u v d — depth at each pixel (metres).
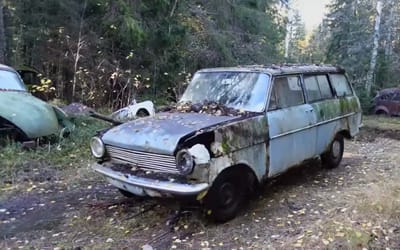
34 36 12.38
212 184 4.03
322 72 6.38
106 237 4.07
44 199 5.19
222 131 4.18
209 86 5.50
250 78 5.23
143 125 4.56
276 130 4.88
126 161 4.42
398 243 3.81
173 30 13.01
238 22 16.88
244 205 4.91
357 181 6.08
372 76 21.88
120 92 12.81
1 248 3.84
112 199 5.14
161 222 4.40
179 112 5.07
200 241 3.96
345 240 3.83
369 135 11.89
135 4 12.51
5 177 5.96
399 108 19.20
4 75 8.11
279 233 4.10
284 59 21.97
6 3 12.11
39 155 6.92
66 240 4.01
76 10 12.46
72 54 12.52
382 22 22.84
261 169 4.66
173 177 3.98
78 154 7.23
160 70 13.56
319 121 5.85
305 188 5.66
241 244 3.87
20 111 7.28
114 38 12.78
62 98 12.53
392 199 4.77
